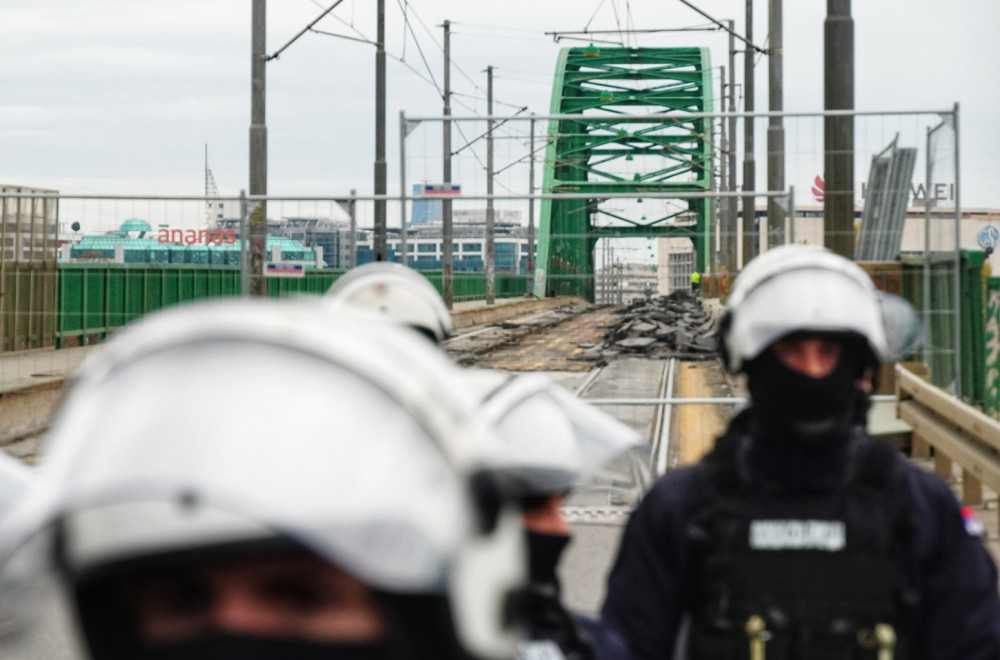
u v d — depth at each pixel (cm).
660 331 3291
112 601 109
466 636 112
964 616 321
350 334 115
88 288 1955
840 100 2095
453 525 111
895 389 1761
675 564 333
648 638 337
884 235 1755
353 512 105
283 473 104
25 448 1725
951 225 1722
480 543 114
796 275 320
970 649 320
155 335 111
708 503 326
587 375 2659
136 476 103
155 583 108
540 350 3159
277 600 109
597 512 1282
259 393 107
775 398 317
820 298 314
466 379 227
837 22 2095
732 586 314
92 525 105
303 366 109
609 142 6031
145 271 1941
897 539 315
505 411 215
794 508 315
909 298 1745
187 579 108
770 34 4044
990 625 321
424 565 108
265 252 1877
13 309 1881
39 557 105
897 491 319
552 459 221
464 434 114
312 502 104
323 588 109
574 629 236
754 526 317
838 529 314
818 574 311
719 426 1891
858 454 323
